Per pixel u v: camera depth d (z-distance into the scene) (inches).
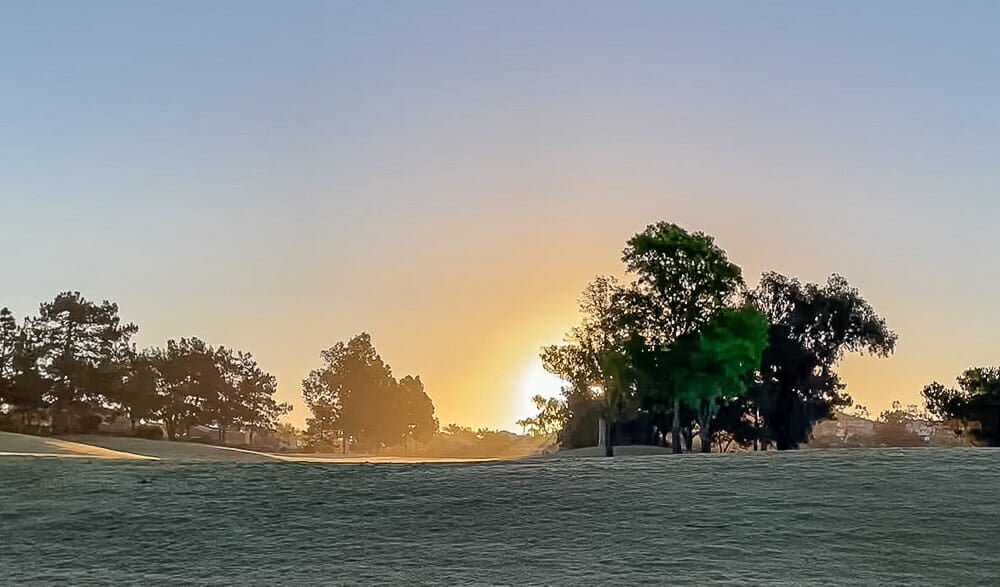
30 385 3922.2
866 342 3508.9
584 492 1090.7
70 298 4126.5
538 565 783.1
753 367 2746.1
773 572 745.6
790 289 3531.0
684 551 821.9
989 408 3400.6
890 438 3865.7
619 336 2847.0
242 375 5349.4
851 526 903.7
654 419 3481.8
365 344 6584.6
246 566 814.5
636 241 2824.8
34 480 1232.2
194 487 1179.9
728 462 1311.5
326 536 924.0
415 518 990.4
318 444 6579.7
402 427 6658.5
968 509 965.8
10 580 775.1
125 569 812.0
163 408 4975.4
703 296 2827.3
